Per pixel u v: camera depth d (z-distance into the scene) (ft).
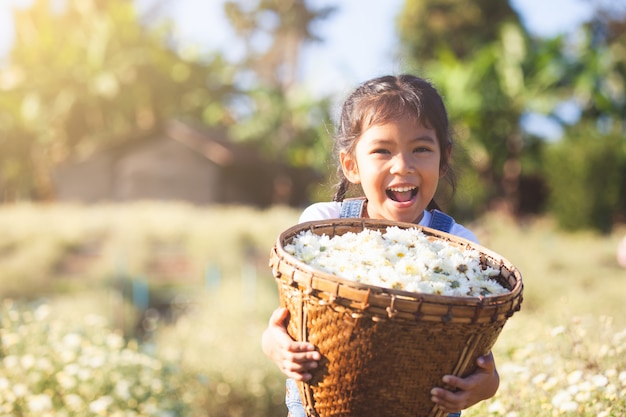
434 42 82.74
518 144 54.08
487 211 53.72
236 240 38.01
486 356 4.58
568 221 51.57
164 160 78.79
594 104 54.29
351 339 4.30
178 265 34.32
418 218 6.14
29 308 18.43
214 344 20.43
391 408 4.49
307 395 4.79
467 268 4.91
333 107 7.19
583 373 7.22
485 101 51.47
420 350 4.24
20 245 36.35
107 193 80.23
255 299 26.23
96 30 94.02
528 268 29.48
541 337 8.42
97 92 92.07
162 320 25.93
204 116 99.86
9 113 96.89
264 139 79.15
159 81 94.99
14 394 11.10
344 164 6.08
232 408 18.13
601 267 31.45
